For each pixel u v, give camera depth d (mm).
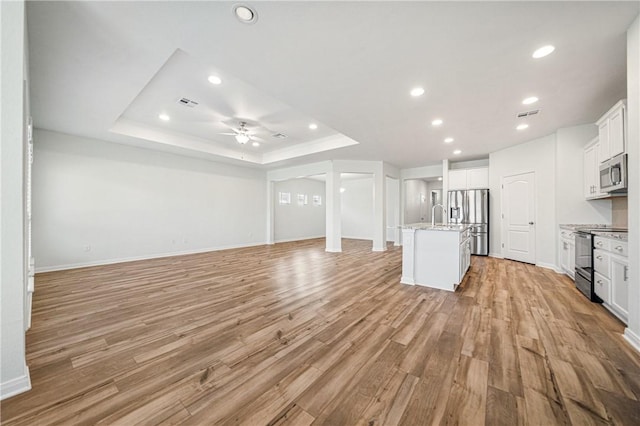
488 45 2180
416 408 1397
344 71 2600
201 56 2377
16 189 1453
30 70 2668
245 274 4418
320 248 7625
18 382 1489
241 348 2029
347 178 10367
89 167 5008
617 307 2506
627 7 1765
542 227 4809
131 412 1371
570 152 4262
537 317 2596
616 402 1429
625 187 2746
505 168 5578
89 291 3467
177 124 4910
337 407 1409
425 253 3738
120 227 5430
